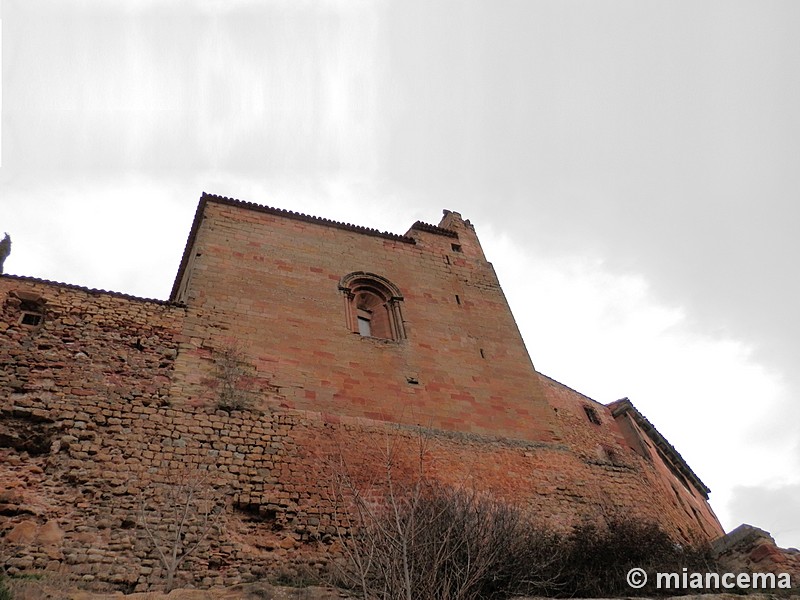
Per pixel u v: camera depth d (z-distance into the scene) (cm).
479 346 2117
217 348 1664
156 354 1570
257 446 1470
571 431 2081
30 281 1566
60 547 1129
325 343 1838
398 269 2281
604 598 1223
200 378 1565
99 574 1107
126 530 1194
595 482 1877
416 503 1130
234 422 1500
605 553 1434
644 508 1877
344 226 2331
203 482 1341
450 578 1009
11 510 1159
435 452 1678
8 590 943
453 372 1966
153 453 1350
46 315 1523
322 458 1511
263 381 1641
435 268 2377
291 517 1356
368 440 1617
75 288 1608
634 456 2223
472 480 1642
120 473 1284
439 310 2186
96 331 1546
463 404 1875
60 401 1361
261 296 1878
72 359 1456
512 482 1705
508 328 2255
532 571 1213
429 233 2561
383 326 2069
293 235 2169
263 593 1066
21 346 1434
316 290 2000
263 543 1288
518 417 1936
